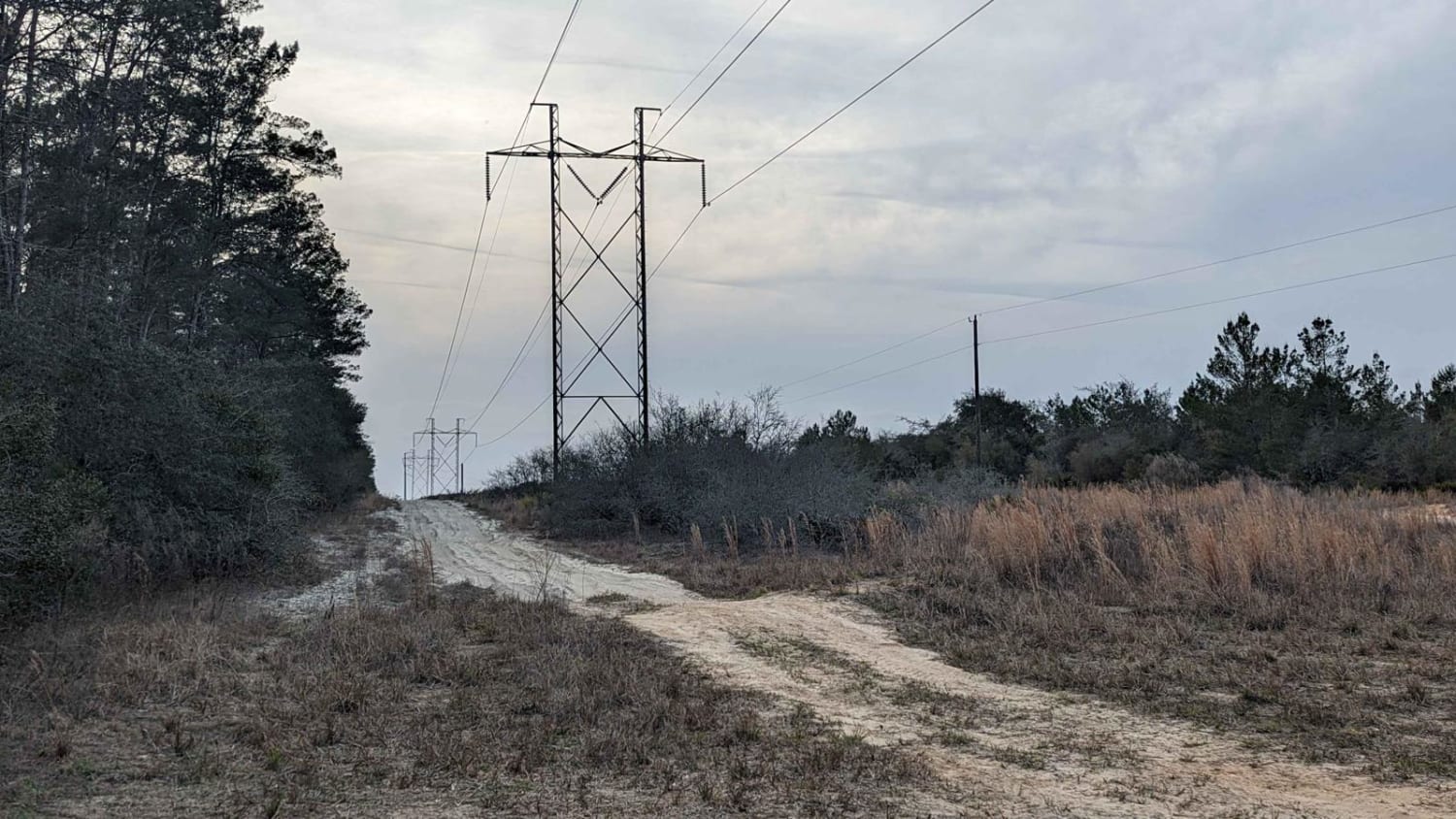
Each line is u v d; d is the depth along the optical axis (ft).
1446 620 44.19
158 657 40.52
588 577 77.10
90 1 73.92
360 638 45.24
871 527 77.61
